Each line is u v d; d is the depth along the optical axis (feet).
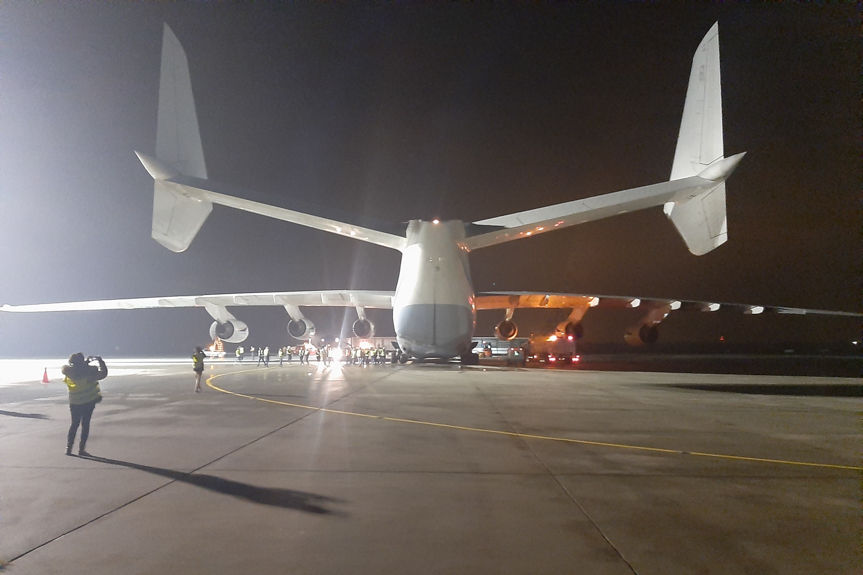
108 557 15.31
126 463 26.13
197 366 58.49
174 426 36.52
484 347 172.65
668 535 16.94
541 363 132.05
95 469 24.99
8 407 46.85
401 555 15.44
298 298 101.76
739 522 18.12
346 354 146.41
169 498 20.68
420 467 25.52
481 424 37.81
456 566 14.70
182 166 68.13
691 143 67.56
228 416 41.01
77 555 15.44
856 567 14.66
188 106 69.00
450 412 43.47
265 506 19.75
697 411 44.88
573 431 35.24
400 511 19.22
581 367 113.91
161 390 60.49
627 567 14.64
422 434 33.88
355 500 20.49
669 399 53.21
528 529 17.47
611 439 32.55
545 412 43.70
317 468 25.27
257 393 57.16
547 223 74.43
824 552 15.66
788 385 70.74
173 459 26.94
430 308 81.76
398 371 94.79
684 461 26.89
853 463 26.50
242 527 17.65
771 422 39.32
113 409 44.83
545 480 23.34
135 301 101.60
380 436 33.19
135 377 80.43
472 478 23.62
